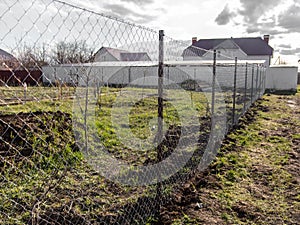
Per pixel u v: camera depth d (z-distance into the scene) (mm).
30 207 2814
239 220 2947
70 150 4152
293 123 7984
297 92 18234
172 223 2812
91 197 3195
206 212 3062
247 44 30094
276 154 5133
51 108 3709
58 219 2713
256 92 12609
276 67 20016
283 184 3844
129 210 2965
